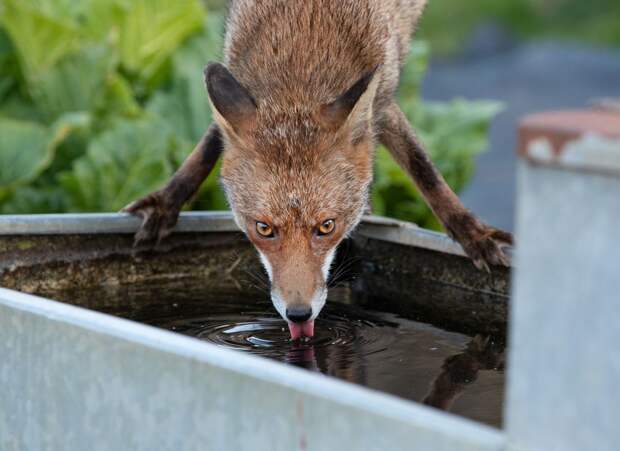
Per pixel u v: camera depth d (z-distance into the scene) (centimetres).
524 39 4041
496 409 503
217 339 645
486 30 4019
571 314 297
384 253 799
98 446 429
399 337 649
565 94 2981
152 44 1288
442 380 554
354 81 744
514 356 314
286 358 605
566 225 294
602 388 292
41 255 721
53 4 1311
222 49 866
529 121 299
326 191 666
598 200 286
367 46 759
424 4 938
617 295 285
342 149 684
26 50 1209
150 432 404
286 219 662
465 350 615
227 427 375
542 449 309
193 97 1272
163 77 1312
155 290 762
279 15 766
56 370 441
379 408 326
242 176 682
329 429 341
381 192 1198
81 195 1118
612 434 291
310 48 743
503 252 721
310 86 728
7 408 475
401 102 1295
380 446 328
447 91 3006
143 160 1132
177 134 1255
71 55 1230
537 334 306
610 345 288
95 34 1297
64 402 441
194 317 692
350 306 727
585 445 298
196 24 1291
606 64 3509
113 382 414
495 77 3291
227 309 713
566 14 4272
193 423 386
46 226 718
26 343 455
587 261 291
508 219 1889
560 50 3812
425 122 1295
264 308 718
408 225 778
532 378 309
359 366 584
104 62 1235
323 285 665
